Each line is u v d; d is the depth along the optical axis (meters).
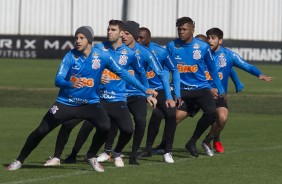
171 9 122.12
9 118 52.66
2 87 75.69
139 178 29.31
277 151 38.19
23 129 46.53
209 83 38.31
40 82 81.75
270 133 46.62
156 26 122.50
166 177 29.67
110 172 30.69
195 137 36.16
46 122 30.08
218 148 37.75
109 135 34.28
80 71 29.61
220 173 30.84
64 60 29.61
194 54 36.53
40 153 36.44
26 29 124.25
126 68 33.06
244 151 38.16
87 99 29.91
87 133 33.03
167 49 36.94
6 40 114.00
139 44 33.66
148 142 36.25
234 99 68.62
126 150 39.09
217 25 121.75
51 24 124.31
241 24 121.56
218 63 38.38
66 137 32.38
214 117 36.19
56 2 124.00
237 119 54.78
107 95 32.22
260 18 121.31
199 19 121.81
